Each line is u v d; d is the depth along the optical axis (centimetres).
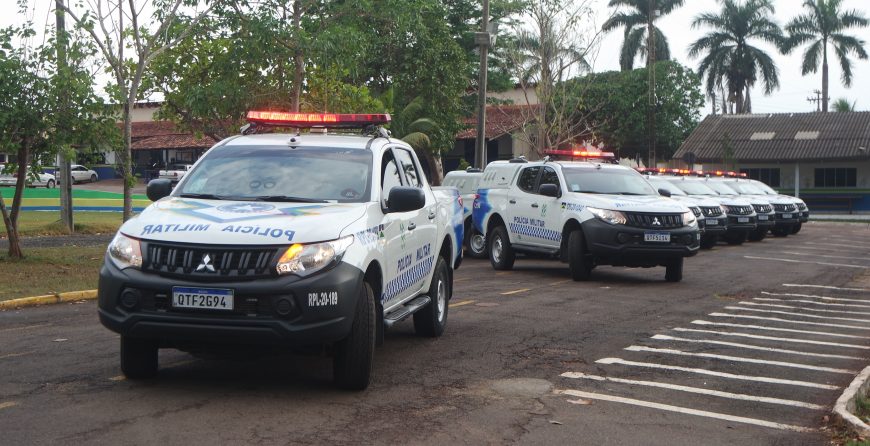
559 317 1105
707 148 5097
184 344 646
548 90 3700
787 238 3008
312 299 611
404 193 719
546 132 3744
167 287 611
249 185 738
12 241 1623
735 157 4922
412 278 841
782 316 1166
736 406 679
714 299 1330
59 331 966
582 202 1521
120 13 1596
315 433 568
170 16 1644
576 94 4081
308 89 2003
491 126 4553
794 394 723
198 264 612
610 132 5294
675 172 3009
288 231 630
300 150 781
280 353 650
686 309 1208
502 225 1773
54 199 3275
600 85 5094
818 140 4947
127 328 618
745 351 903
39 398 642
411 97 3488
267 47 1744
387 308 762
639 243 1471
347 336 657
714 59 6003
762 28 5997
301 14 1817
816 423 637
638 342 939
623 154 5691
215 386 686
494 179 1833
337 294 621
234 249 614
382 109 2233
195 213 663
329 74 1953
